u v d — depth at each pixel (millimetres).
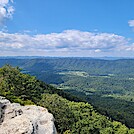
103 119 97250
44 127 20438
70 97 160625
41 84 144750
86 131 82250
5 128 17219
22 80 96938
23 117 18953
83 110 96625
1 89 82375
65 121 78750
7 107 22641
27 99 84125
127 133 95312
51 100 86562
